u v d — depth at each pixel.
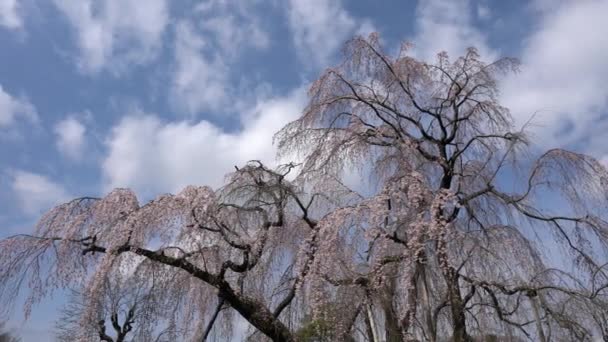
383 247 9.15
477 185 10.78
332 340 9.55
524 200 9.91
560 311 8.93
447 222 9.34
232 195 11.06
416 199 9.35
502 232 9.57
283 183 11.34
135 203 9.72
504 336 9.13
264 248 10.88
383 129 11.32
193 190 9.83
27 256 9.17
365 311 10.02
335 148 11.18
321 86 12.05
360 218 9.31
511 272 9.24
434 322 9.23
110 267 8.98
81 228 9.34
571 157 9.41
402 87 11.41
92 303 8.83
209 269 10.62
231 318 11.65
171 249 10.04
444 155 10.99
